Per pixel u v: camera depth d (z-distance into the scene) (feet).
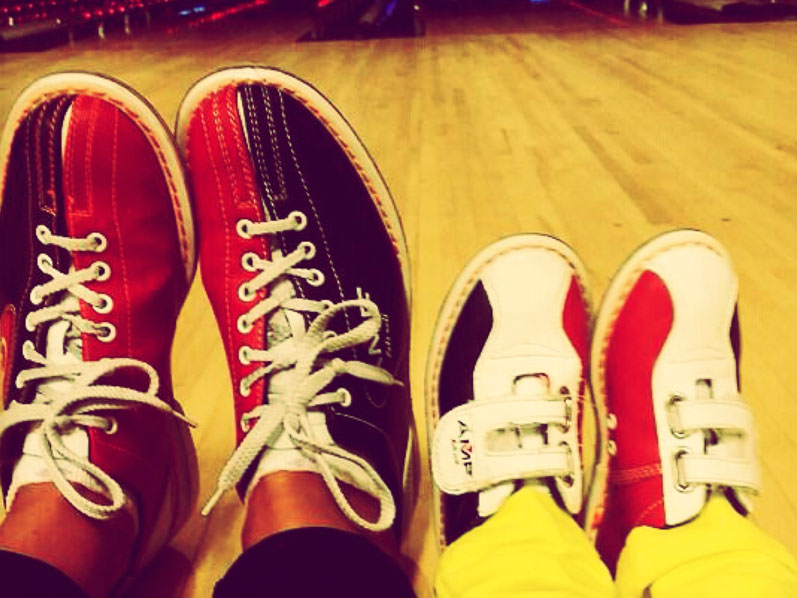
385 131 6.63
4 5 23.86
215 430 2.74
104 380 2.05
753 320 3.28
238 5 30.99
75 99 2.31
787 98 7.47
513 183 5.09
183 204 2.43
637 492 2.08
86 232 2.21
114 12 25.38
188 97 2.43
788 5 16.74
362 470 1.93
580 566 1.73
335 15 23.75
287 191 2.35
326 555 1.66
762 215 4.42
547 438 2.12
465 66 10.48
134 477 1.98
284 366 2.11
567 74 9.36
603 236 4.18
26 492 1.88
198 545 2.29
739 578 1.61
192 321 3.49
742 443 2.06
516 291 2.30
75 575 1.72
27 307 2.17
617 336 2.28
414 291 3.61
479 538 1.89
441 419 2.15
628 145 5.93
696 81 8.52
